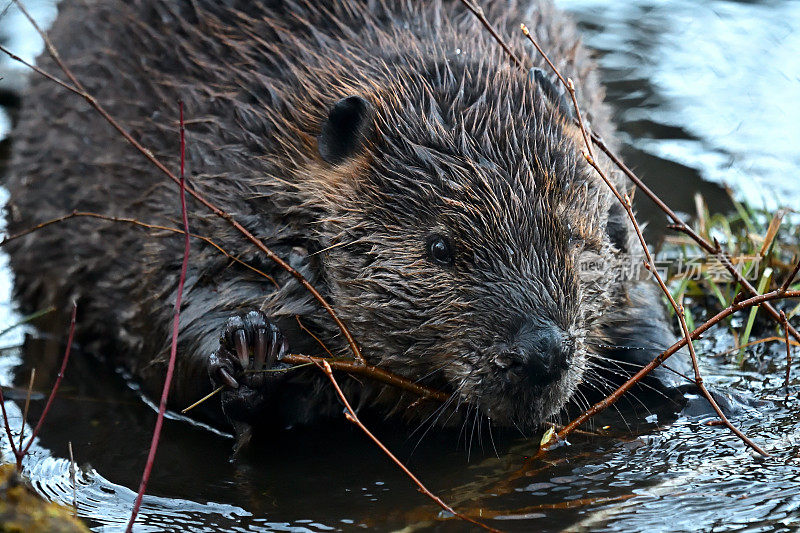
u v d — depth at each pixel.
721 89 13.91
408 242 7.59
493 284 7.36
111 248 9.48
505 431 8.26
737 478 7.25
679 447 7.81
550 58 9.37
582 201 7.75
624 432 8.10
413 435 8.34
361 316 7.78
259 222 8.13
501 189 7.45
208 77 9.11
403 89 7.94
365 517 6.96
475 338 7.34
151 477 7.68
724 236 11.01
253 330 7.58
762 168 12.16
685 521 6.68
